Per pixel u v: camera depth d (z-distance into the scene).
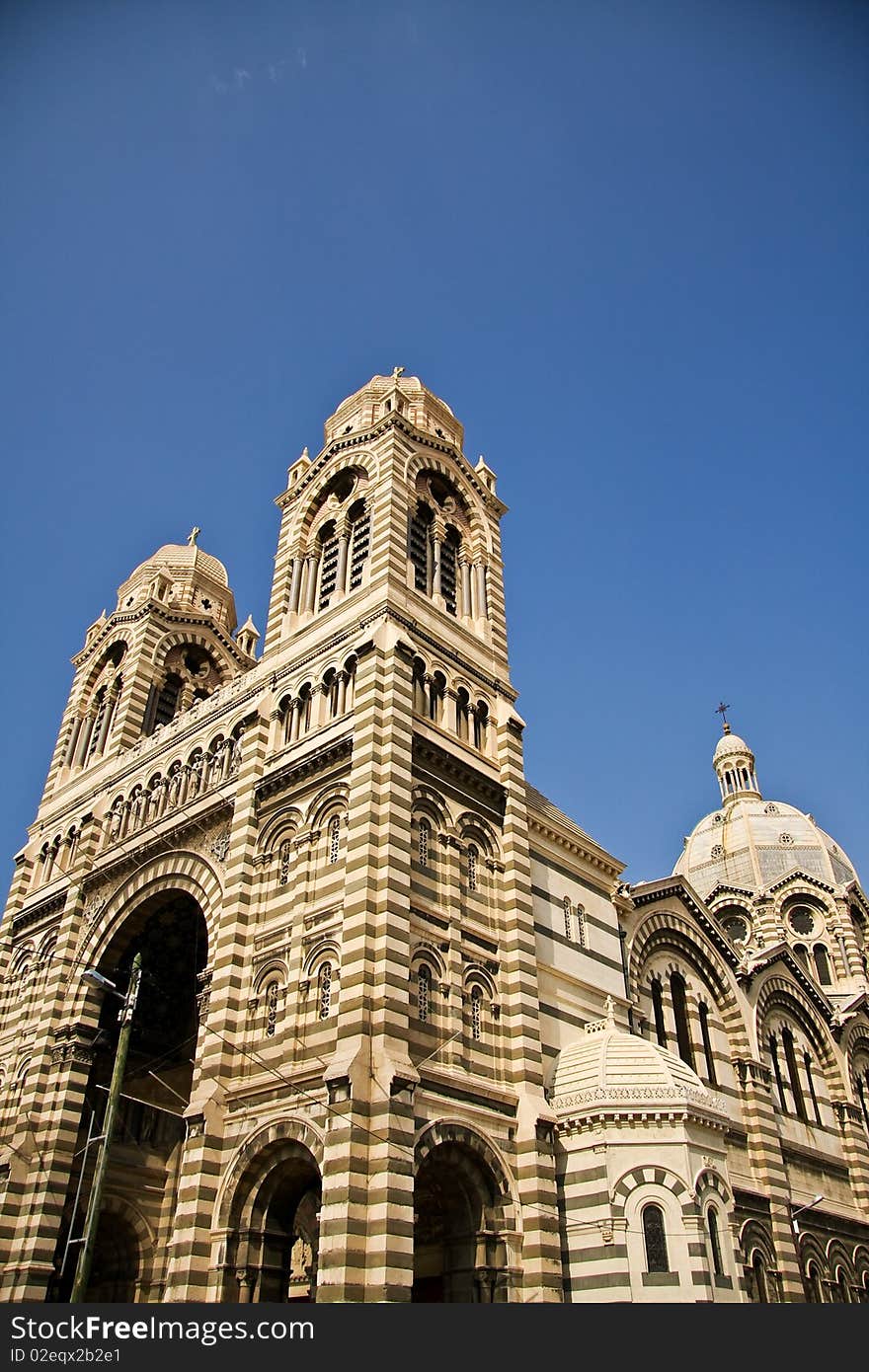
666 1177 38.34
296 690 47.53
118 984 51.75
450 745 45.41
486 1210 36.34
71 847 59.31
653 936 57.19
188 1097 52.75
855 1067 70.75
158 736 57.59
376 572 48.44
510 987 42.19
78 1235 46.50
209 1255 34.75
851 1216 60.34
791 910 90.25
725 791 110.44
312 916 39.75
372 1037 34.81
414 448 54.34
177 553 74.81
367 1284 30.64
